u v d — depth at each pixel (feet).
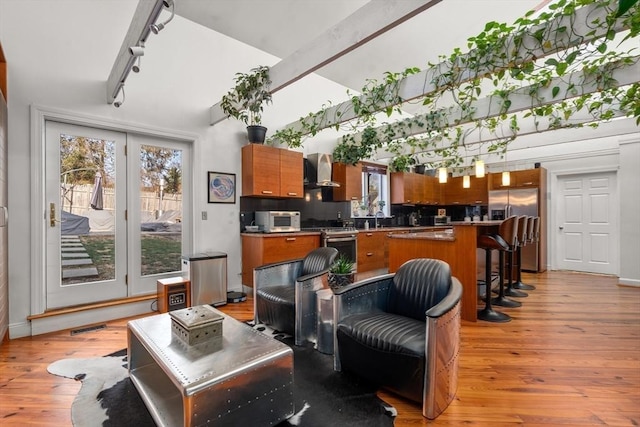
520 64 7.74
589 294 13.60
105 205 10.77
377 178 21.12
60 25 9.53
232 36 13.76
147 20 6.67
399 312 7.13
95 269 10.55
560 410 5.53
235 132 13.79
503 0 12.65
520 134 14.17
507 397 5.93
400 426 5.12
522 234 13.05
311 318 8.28
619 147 15.66
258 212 14.10
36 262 9.12
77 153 10.21
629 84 8.98
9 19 8.75
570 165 19.19
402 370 5.53
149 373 6.47
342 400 5.80
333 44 7.89
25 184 8.97
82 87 9.93
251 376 4.71
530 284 15.52
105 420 5.28
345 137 17.33
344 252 15.21
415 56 16.15
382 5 6.72
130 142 11.29
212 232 13.04
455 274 10.44
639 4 6.03
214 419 4.34
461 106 12.26
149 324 6.41
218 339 5.57
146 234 11.66
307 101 16.74
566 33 6.97
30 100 9.05
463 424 5.17
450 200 23.39
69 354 7.74
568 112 11.53
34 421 5.26
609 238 18.02
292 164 14.48
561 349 8.03
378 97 10.78
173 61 11.98
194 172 12.59
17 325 8.86
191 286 11.20
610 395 5.98
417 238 11.28
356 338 6.16
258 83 10.25
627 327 9.58
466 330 9.39
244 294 12.82
